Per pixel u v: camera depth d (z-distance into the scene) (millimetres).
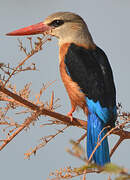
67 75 8844
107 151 7652
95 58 8898
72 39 9430
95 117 8156
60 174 4461
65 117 7199
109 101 8172
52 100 6812
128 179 2641
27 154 6098
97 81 8391
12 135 6223
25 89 6660
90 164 2777
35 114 6422
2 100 6367
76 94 8578
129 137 7008
